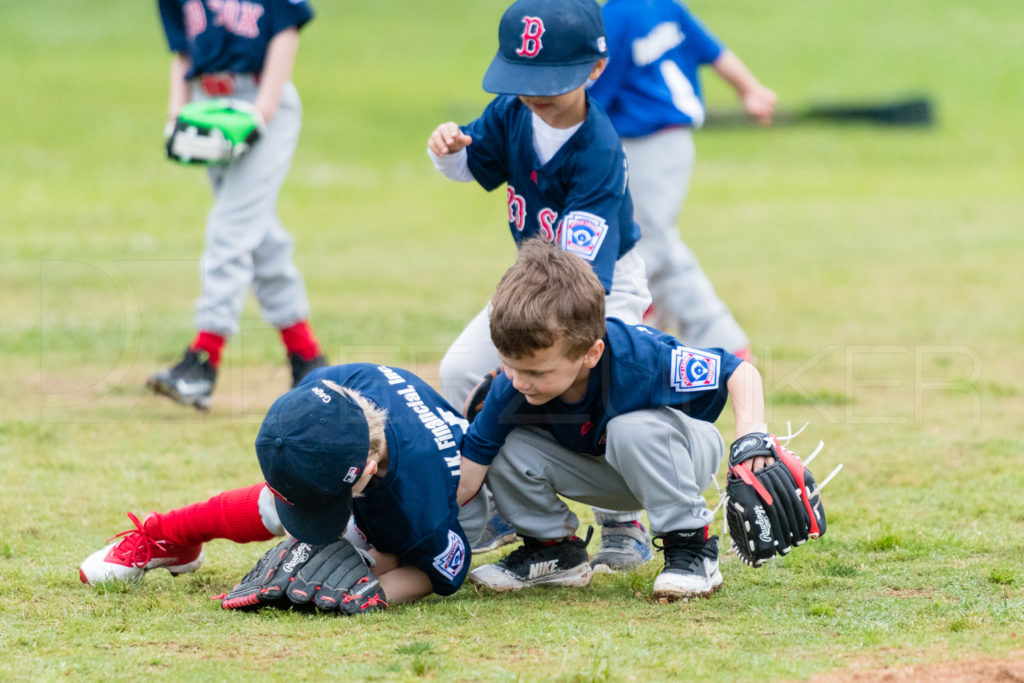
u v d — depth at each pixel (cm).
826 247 3925
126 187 5006
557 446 1172
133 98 7312
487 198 5100
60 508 1462
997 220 4488
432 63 9275
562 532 1198
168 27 2053
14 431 1827
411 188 5322
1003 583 1168
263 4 1970
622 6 1941
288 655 967
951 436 1817
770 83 8725
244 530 1166
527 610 1105
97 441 1798
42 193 4766
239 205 1975
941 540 1316
